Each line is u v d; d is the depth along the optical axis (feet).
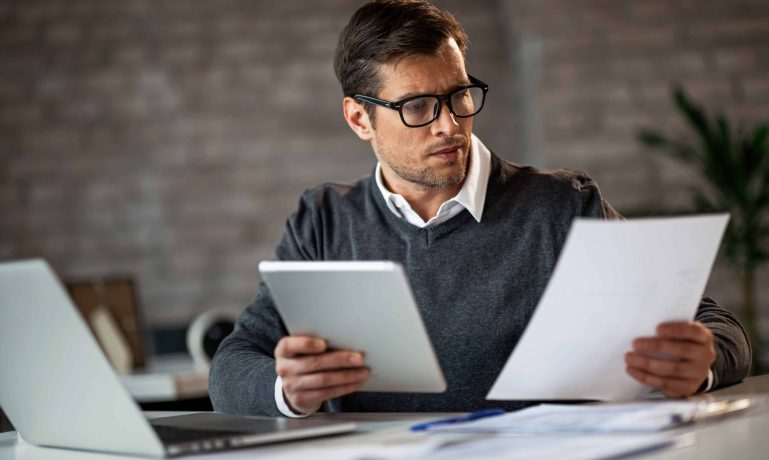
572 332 3.92
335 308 4.00
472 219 5.62
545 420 3.80
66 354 3.83
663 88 15.14
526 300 5.52
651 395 4.65
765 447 3.50
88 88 17.13
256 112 17.10
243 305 17.02
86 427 4.03
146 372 10.66
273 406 4.64
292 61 17.06
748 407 3.92
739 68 15.07
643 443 3.20
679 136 15.03
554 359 4.03
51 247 17.08
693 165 14.99
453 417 4.34
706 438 3.34
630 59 15.19
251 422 4.28
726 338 4.65
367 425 4.32
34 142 17.12
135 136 17.13
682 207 14.99
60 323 3.76
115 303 11.30
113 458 3.88
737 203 12.97
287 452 3.67
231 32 17.13
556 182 5.74
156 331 14.38
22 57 17.13
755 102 15.02
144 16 17.17
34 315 3.84
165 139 17.12
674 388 4.08
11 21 17.15
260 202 17.06
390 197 5.71
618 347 4.06
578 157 15.14
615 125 15.15
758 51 15.10
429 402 5.47
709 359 4.07
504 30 16.53
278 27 17.10
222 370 5.11
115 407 3.76
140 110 17.13
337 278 3.87
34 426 4.39
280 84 17.06
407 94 5.19
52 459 4.04
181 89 17.12
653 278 3.82
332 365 4.10
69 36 17.15
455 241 5.60
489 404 5.44
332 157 17.06
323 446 3.76
